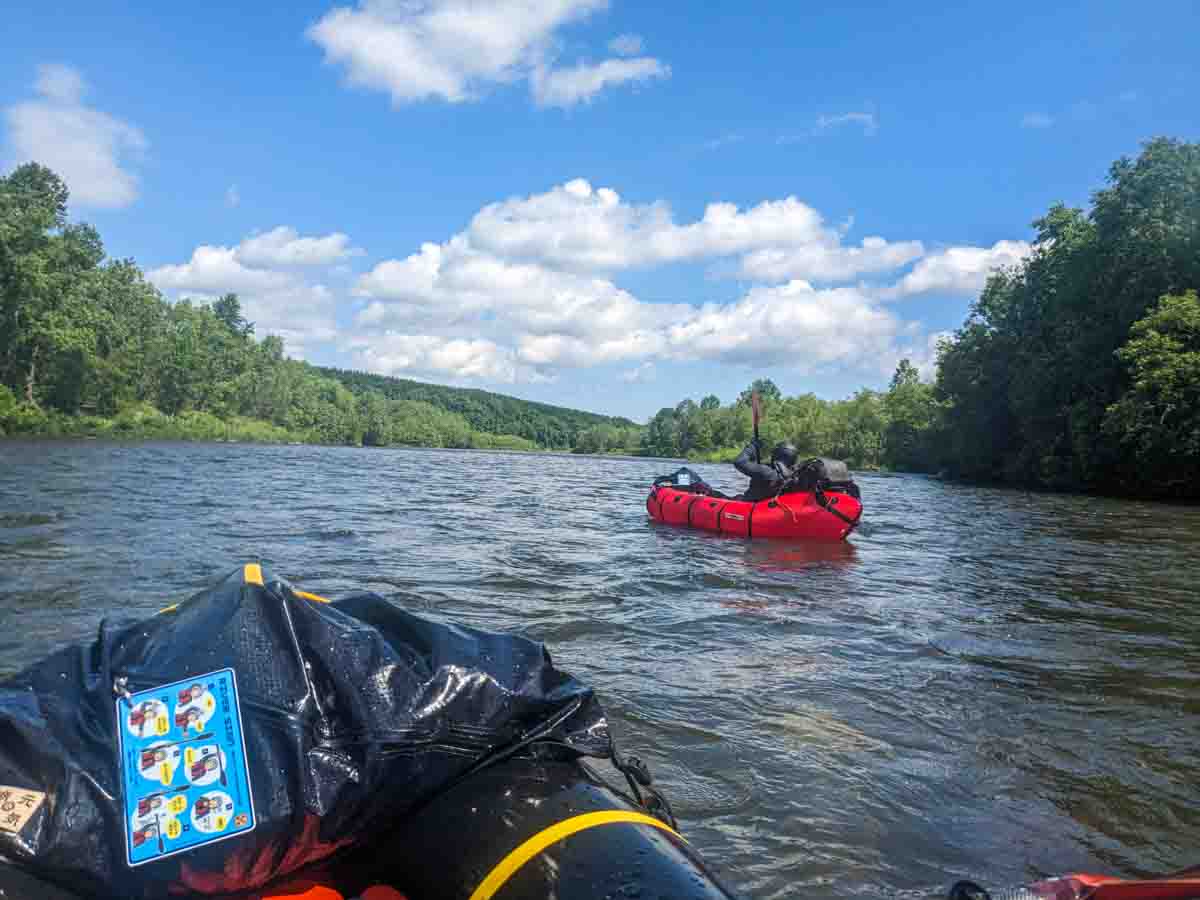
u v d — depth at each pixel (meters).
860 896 2.25
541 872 1.43
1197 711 3.91
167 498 11.73
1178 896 1.83
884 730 3.53
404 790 1.58
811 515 9.77
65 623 4.38
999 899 1.81
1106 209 30.14
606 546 8.95
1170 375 24.30
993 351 36.88
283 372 77.25
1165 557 10.02
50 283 42.72
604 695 3.75
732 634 5.08
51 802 1.35
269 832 1.41
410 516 11.17
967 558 9.30
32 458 20.39
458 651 1.77
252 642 1.58
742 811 2.71
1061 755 3.34
